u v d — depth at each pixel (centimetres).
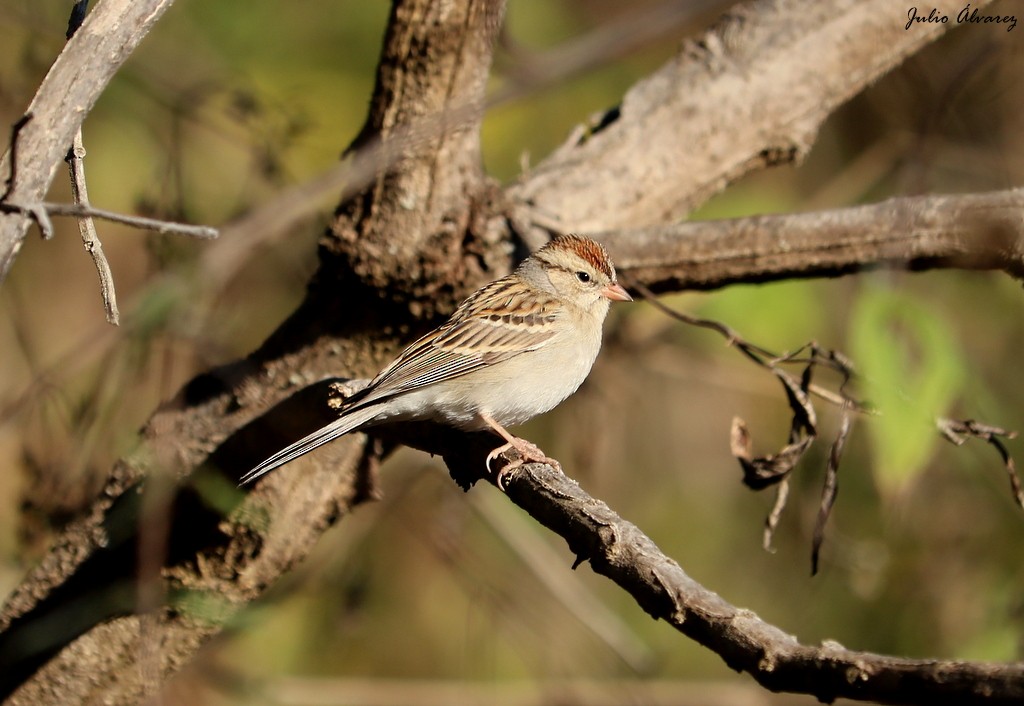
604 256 841
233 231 708
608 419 1235
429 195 765
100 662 845
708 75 938
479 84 752
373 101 768
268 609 901
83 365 955
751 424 1339
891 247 769
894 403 741
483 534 1250
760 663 465
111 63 528
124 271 1264
